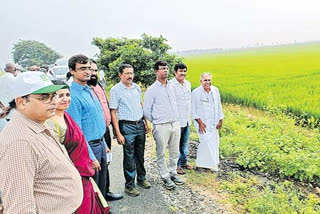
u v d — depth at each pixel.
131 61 10.39
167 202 3.93
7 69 6.00
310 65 15.35
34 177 1.59
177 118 4.24
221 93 12.02
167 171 4.31
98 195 2.68
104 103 3.88
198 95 4.90
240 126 7.30
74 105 2.95
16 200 1.48
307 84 11.71
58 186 1.70
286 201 3.79
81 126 3.04
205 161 4.95
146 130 4.25
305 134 7.25
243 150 5.57
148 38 11.09
